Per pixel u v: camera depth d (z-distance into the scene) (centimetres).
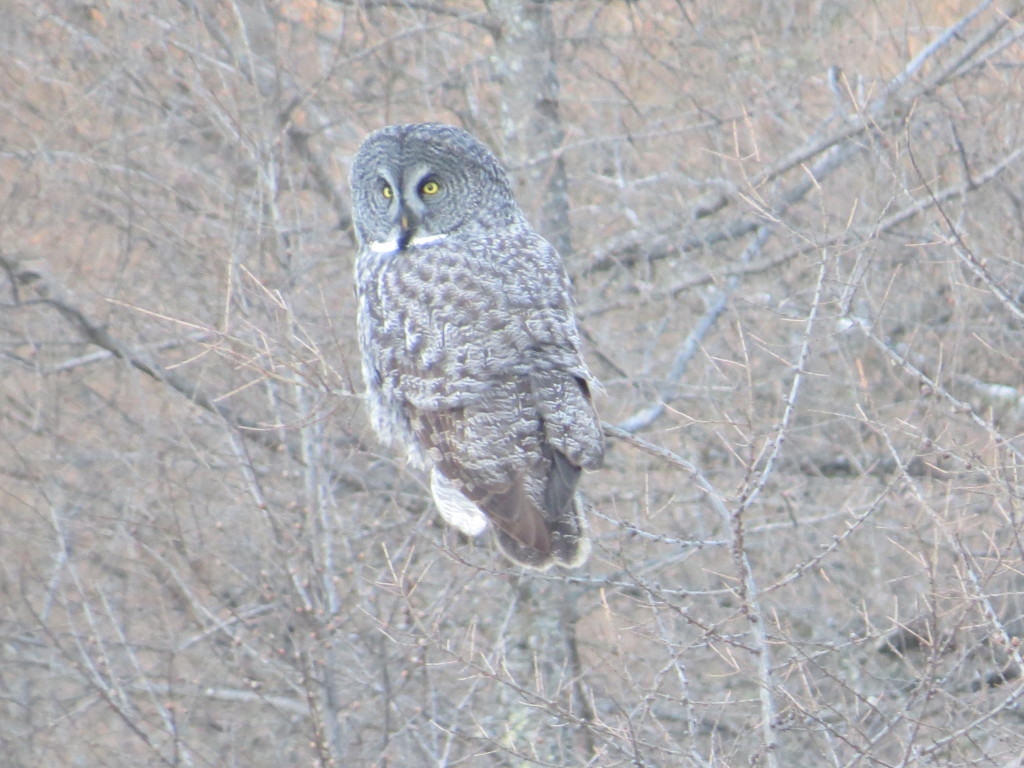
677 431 1476
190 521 1359
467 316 957
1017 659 825
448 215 1009
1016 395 1367
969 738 875
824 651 897
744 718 1062
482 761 1209
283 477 1346
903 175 1180
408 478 1400
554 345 950
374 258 1021
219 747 1295
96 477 1454
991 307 1414
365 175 1025
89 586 1352
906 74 1473
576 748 1214
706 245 1531
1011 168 1410
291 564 1209
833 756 834
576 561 884
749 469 804
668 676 1124
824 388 1432
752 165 1534
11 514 1436
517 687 852
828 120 1527
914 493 905
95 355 1507
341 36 1485
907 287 1438
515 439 916
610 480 1500
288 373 1207
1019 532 879
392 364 972
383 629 934
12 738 1348
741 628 1331
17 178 1531
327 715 1174
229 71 1451
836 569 1346
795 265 1485
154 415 1438
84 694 1368
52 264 1541
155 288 1483
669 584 1412
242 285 1267
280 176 1441
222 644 1331
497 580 1371
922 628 993
